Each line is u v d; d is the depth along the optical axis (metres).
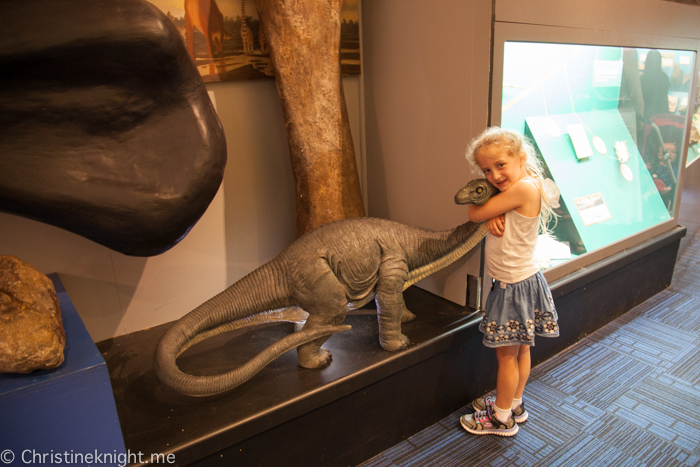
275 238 2.27
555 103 2.20
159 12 1.34
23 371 1.15
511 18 1.72
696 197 3.44
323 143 1.92
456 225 2.02
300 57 1.85
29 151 1.31
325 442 1.63
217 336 1.91
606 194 2.54
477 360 2.01
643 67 2.57
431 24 1.90
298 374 1.62
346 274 1.66
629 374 2.15
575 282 2.23
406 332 1.86
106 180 1.37
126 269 1.90
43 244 1.72
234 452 1.44
